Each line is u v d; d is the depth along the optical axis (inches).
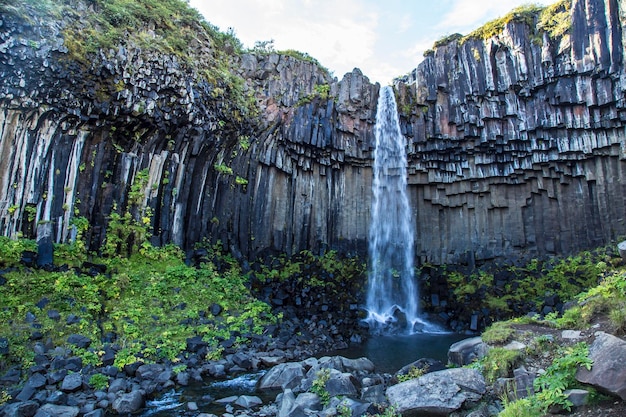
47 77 460.4
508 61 769.6
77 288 440.8
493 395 254.7
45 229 476.1
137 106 533.3
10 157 462.3
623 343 221.9
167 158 605.0
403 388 270.1
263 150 757.9
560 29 729.6
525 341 295.7
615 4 693.9
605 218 714.8
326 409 284.0
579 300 354.3
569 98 722.2
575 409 209.3
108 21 542.0
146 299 479.2
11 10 428.1
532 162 768.3
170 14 642.8
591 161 736.3
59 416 280.7
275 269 718.5
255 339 486.6
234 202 711.7
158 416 298.7
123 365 367.9
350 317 682.2
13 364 338.0
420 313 752.3
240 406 313.4
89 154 530.9
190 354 420.2
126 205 559.8
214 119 632.4
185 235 631.2
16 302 393.7
